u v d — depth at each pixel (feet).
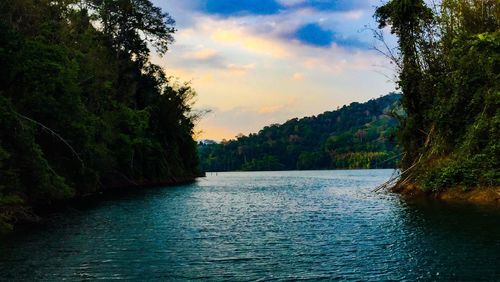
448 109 107.86
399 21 126.31
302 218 83.56
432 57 123.34
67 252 52.65
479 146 100.48
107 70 175.94
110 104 197.77
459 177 101.55
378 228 68.03
